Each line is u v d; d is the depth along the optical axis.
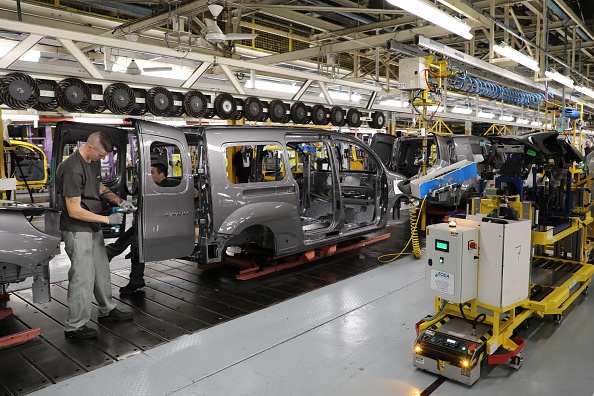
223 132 4.73
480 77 10.91
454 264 3.05
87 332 3.64
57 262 6.23
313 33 12.11
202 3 6.62
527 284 3.31
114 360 3.28
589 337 3.68
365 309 4.29
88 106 5.88
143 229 4.08
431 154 9.53
